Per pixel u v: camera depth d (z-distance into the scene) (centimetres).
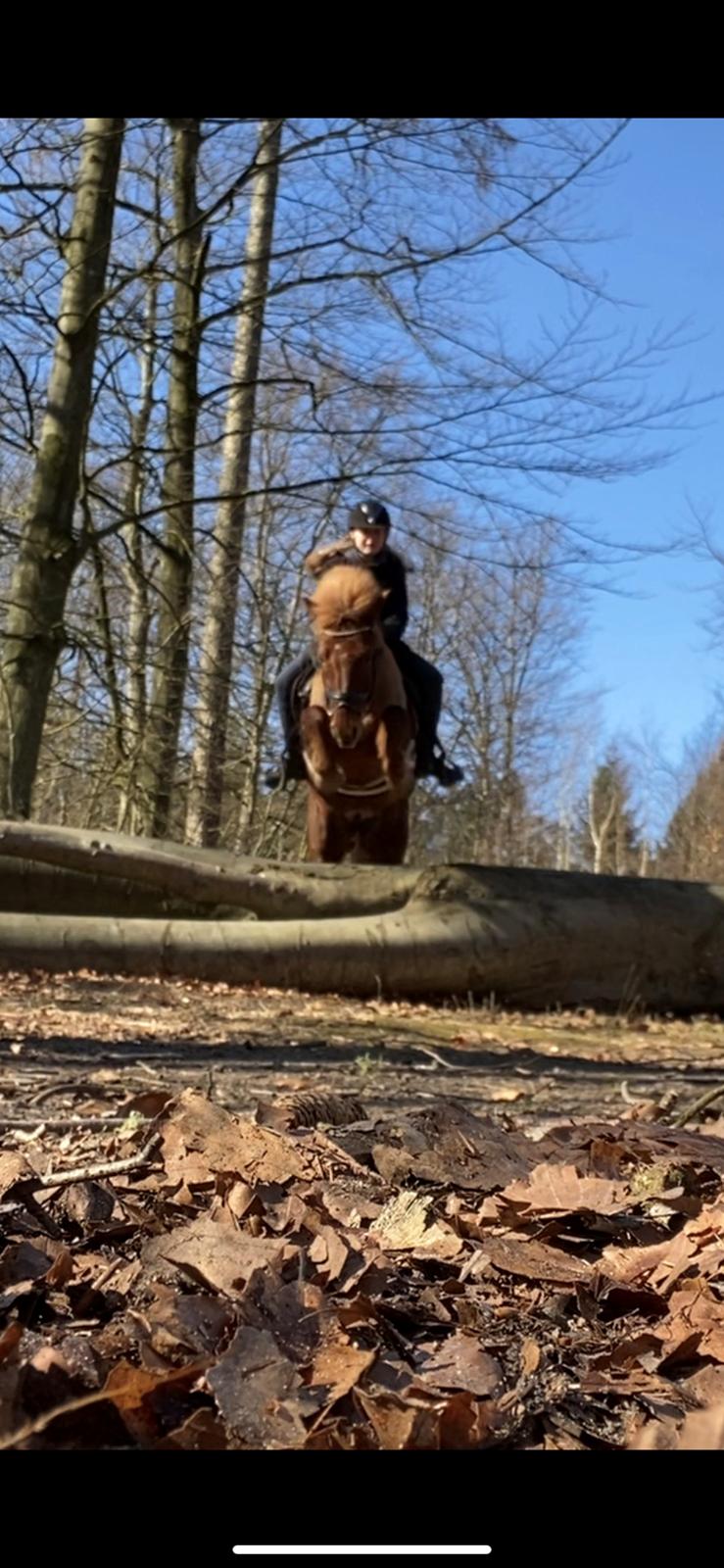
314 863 1320
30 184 1667
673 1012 1321
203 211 1920
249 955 1208
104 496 1906
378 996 1241
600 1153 417
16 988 1077
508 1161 401
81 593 2152
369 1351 244
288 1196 344
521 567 1895
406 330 1811
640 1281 309
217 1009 1067
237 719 2353
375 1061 832
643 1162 412
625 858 7975
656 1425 235
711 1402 250
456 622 4194
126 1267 285
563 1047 1038
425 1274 310
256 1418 218
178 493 1984
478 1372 249
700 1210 366
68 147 1666
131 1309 258
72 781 2509
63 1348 227
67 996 1064
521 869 1343
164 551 1947
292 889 1288
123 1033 895
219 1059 798
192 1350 237
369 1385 236
